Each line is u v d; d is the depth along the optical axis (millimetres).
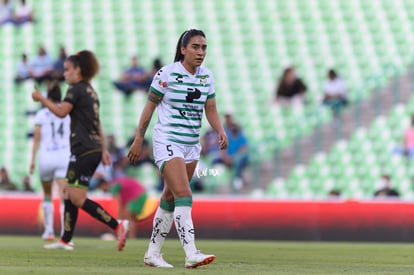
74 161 31562
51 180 41344
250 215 51750
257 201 51781
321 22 85438
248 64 80938
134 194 48031
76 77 31781
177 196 21438
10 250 32531
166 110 21953
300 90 73750
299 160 68875
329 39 83438
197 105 22000
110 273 19594
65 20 87812
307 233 51344
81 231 51844
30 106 77438
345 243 49000
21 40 85812
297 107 73562
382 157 68500
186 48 21844
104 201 51406
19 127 76250
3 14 87062
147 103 22047
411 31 83625
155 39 85250
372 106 73062
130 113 75875
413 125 67000
